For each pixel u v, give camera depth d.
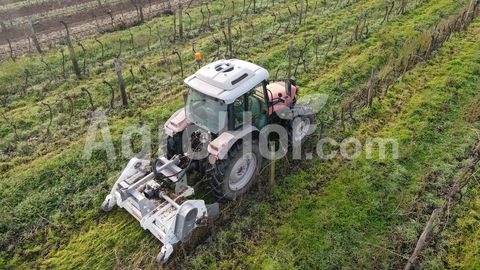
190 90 6.34
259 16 13.93
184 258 5.79
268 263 5.70
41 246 6.08
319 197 6.75
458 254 5.84
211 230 6.21
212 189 6.38
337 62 10.89
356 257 5.79
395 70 10.22
